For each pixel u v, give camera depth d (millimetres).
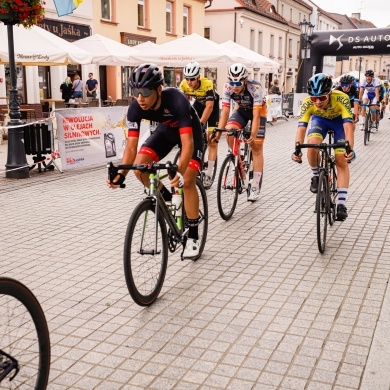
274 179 7992
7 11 7320
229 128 5820
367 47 21484
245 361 2762
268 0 40906
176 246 3912
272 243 4785
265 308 3414
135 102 3572
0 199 6570
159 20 23922
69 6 10266
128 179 7957
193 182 3930
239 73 5488
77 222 5512
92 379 2621
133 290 3256
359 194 6785
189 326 3178
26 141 8320
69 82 16906
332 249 4594
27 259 4383
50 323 3230
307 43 22375
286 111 21812
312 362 2732
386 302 3445
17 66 16203
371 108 13695
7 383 2201
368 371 2609
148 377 2633
